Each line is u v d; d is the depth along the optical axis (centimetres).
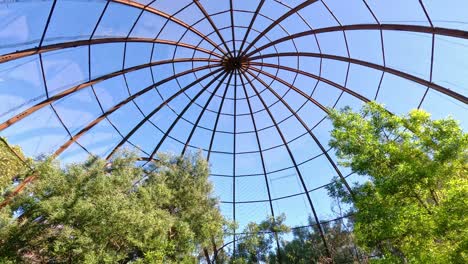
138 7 1758
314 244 2245
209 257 2145
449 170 966
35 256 1335
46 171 1377
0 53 1516
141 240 1412
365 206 1016
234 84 2436
